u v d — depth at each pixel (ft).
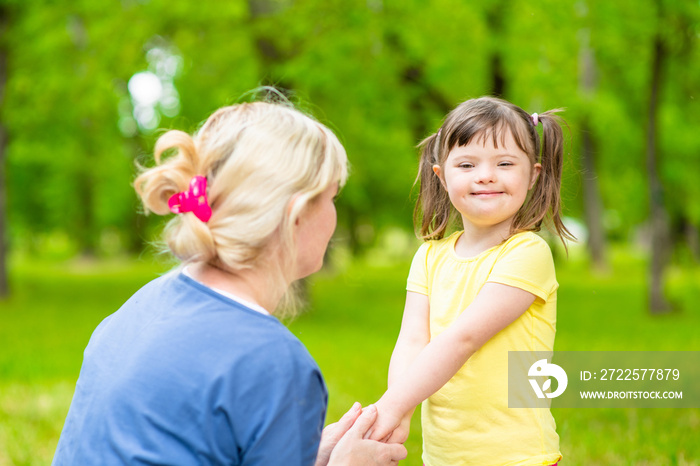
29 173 65.82
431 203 6.10
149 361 3.93
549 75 35.91
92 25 33.96
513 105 5.50
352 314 35.83
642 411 13.93
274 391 3.82
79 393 4.27
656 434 11.95
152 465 3.70
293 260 4.22
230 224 4.11
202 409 3.74
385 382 17.12
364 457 4.84
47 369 19.07
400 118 34.96
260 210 4.10
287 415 3.83
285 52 32.94
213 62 34.63
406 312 5.93
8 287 42.45
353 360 20.71
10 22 38.06
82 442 3.95
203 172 4.26
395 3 30.83
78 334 27.14
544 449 5.24
